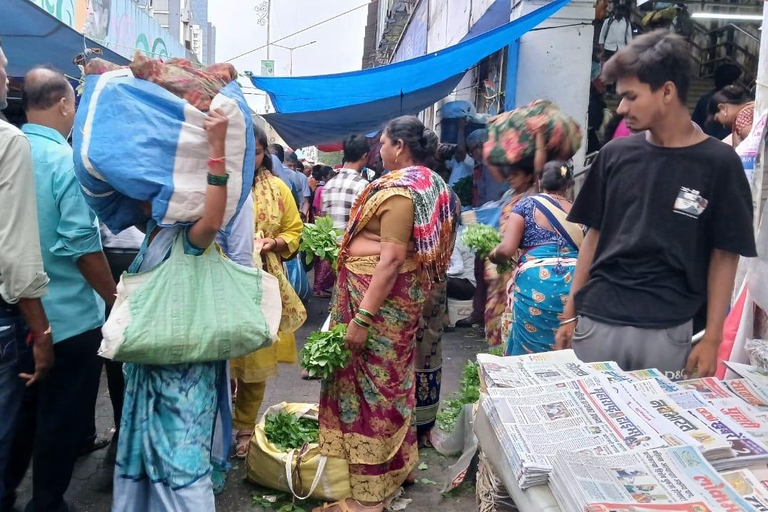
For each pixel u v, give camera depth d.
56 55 6.11
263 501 2.98
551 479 1.53
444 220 2.79
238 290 2.22
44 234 2.47
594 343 2.27
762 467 1.59
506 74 6.78
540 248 3.09
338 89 7.00
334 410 2.85
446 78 6.66
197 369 2.21
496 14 7.33
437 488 3.14
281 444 3.10
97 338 2.70
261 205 3.41
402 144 2.86
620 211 2.21
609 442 1.63
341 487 2.87
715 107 4.02
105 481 3.13
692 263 2.12
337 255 3.11
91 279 2.57
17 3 4.83
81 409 2.67
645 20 6.68
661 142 2.13
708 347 2.14
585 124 6.47
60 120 2.60
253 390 3.38
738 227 2.06
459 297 6.34
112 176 1.98
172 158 2.02
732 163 2.05
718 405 1.88
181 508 2.14
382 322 2.72
